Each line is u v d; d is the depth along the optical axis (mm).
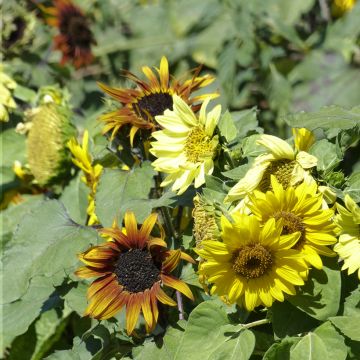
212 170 879
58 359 952
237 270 799
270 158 825
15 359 1180
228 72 1679
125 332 932
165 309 940
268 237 784
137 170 968
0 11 1668
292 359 802
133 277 875
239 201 846
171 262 866
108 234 885
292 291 794
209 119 875
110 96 992
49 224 1008
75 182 1207
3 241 1237
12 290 971
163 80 993
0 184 1321
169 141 897
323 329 813
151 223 885
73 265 965
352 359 814
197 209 854
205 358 829
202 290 959
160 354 884
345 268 803
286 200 797
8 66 1618
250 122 1077
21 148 1351
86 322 1118
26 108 1447
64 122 1221
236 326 843
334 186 842
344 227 805
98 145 1169
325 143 882
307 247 803
